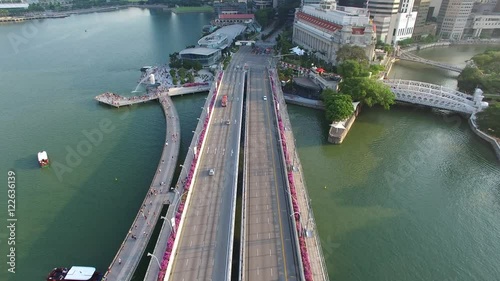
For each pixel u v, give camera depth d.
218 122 193.00
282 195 135.12
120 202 143.38
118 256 113.81
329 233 128.12
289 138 176.00
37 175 159.62
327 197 146.38
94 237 125.69
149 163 169.75
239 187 153.12
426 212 139.88
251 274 102.06
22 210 138.00
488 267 116.56
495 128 195.25
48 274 110.81
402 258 119.06
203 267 104.94
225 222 121.62
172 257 106.50
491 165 172.75
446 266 116.62
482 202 146.75
